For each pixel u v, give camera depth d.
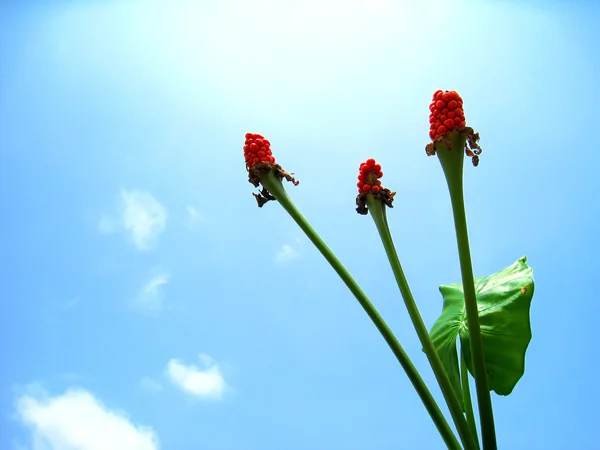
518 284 0.71
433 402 0.58
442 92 0.63
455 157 0.61
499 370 0.68
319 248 0.63
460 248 0.60
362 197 0.66
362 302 0.61
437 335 0.75
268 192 0.68
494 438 0.57
